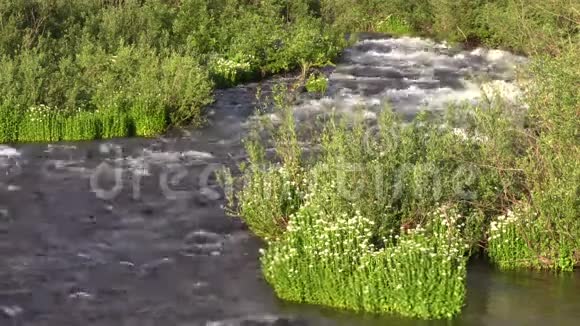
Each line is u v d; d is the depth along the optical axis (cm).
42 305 908
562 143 1009
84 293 939
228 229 1137
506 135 1057
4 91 1614
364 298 862
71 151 1506
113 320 873
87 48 1917
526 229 984
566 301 891
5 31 1927
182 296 929
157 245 1083
